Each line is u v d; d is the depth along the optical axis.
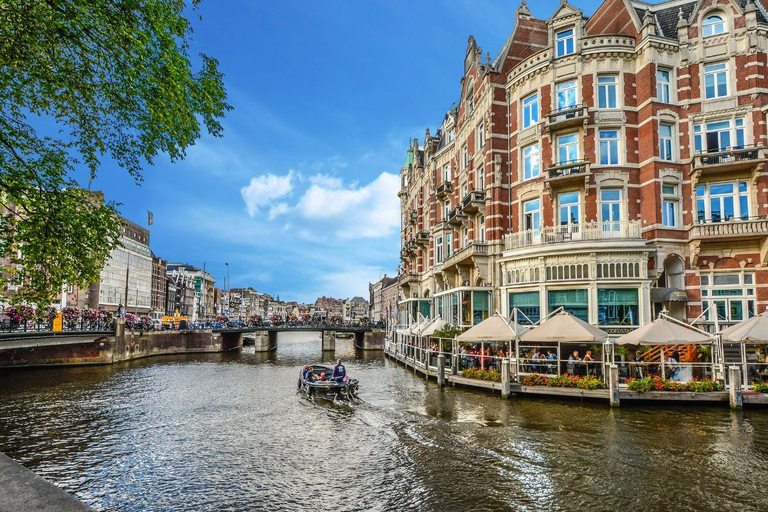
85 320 38.00
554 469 11.10
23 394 23.67
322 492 10.38
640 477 10.48
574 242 22.33
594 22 26.91
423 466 11.66
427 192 43.53
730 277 21.80
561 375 18.55
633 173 23.61
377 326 66.12
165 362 41.44
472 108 31.69
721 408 16.14
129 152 9.87
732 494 9.57
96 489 10.86
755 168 21.56
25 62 8.05
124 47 8.22
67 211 9.05
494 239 27.02
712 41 23.28
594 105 24.08
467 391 20.80
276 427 16.20
